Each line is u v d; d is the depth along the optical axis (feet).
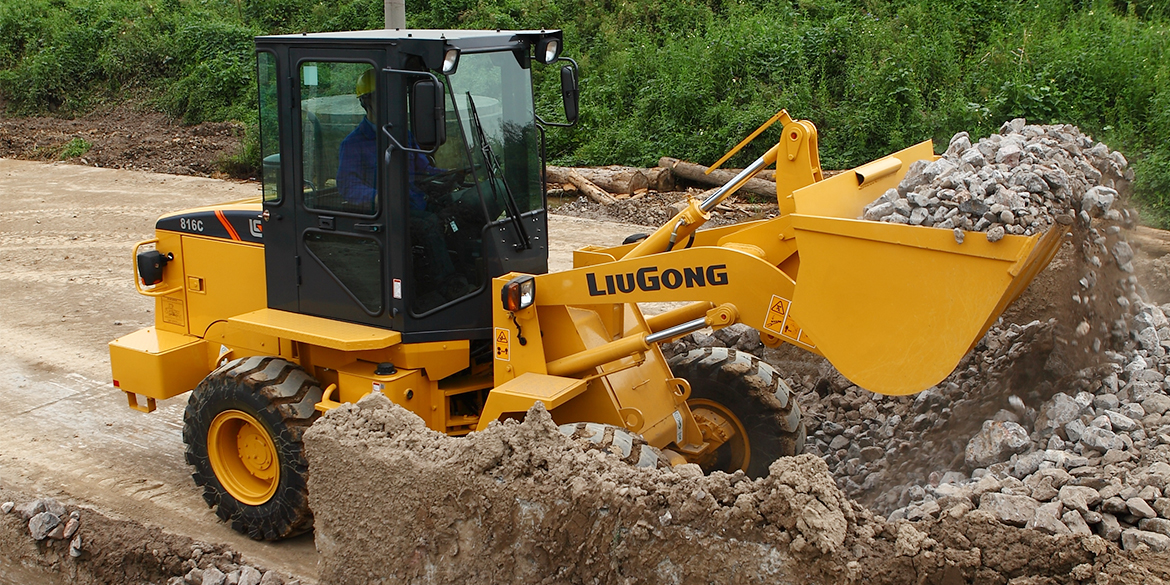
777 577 11.53
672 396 16.81
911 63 49.01
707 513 11.89
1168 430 13.80
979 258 12.51
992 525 11.57
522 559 12.99
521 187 16.90
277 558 16.53
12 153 62.08
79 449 20.90
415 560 13.74
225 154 57.31
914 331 13.06
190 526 17.66
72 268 35.88
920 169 14.21
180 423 22.36
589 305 15.96
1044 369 16.52
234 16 79.00
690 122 53.31
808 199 14.21
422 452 13.70
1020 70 46.03
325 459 14.33
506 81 16.31
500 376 16.03
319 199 16.37
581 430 14.10
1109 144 41.14
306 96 15.93
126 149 60.70
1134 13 50.85
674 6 64.18
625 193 47.42
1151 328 17.42
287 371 16.66
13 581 16.76
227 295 18.74
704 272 14.60
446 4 70.90
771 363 22.63
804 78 51.01
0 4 82.33
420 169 15.47
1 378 25.16
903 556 11.21
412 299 15.94
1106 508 12.11
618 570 12.42
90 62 75.41
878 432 18.51
